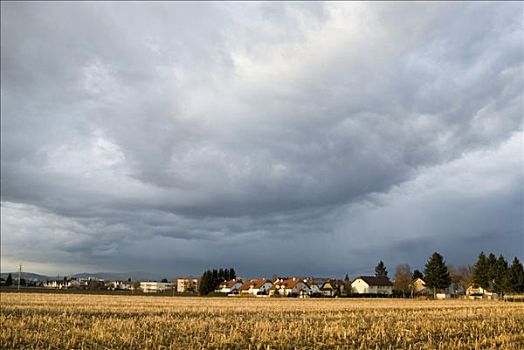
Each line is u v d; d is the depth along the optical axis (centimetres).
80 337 2914
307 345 2762
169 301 8081
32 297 8538
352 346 2680
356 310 5691
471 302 8812
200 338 2925
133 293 13875
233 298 11388
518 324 3603
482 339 2834
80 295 10512
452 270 16388
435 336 3067
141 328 3275
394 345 2745
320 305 7194
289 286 15025
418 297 12938
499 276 11456
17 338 2797
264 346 2680
